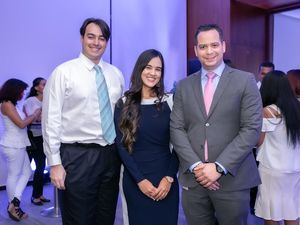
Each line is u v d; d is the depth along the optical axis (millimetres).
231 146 1782
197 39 1871
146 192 1986
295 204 2434
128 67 5738
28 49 4883
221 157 1771
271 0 5426
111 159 2207
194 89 1916
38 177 4145
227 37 5410
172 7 6160
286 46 7078
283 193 2402
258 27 5867
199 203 1950
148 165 2027
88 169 2127
